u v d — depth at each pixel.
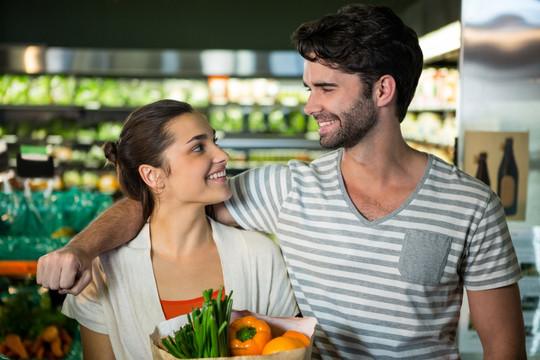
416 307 1.53
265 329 1.26
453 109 4.10
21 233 3.53
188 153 1.58
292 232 1.62
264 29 6.56
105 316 1.64
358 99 1.48
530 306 3.19
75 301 1.65
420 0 4.37
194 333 1.23
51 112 6.25
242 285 1.67
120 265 1.65
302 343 1.23
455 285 1.57
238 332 1.25
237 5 6.52
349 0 6.51
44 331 2.71
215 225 1.73
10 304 2.74
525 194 3.17
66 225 3.57
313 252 1.59
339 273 1.56
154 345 1.22
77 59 5.75
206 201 1.61
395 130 1.55
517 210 3.17
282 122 6.13
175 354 1.21
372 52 1.45
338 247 1.57
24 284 2.88
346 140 1.51
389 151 1.55
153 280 1.65
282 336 1.22
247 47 6.57
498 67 3.13
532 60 3.12
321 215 1.59
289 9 6.54
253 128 6.13
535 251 3.19
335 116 1.50
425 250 1.52
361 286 1.55
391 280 1.53
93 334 1.66
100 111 6.24
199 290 1.66
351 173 1.60
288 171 1.69
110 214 1.66
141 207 1.71
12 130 5.86
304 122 6.15
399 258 1.53
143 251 1.66
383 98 1.49
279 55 5.80
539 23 3.10
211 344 1.19
